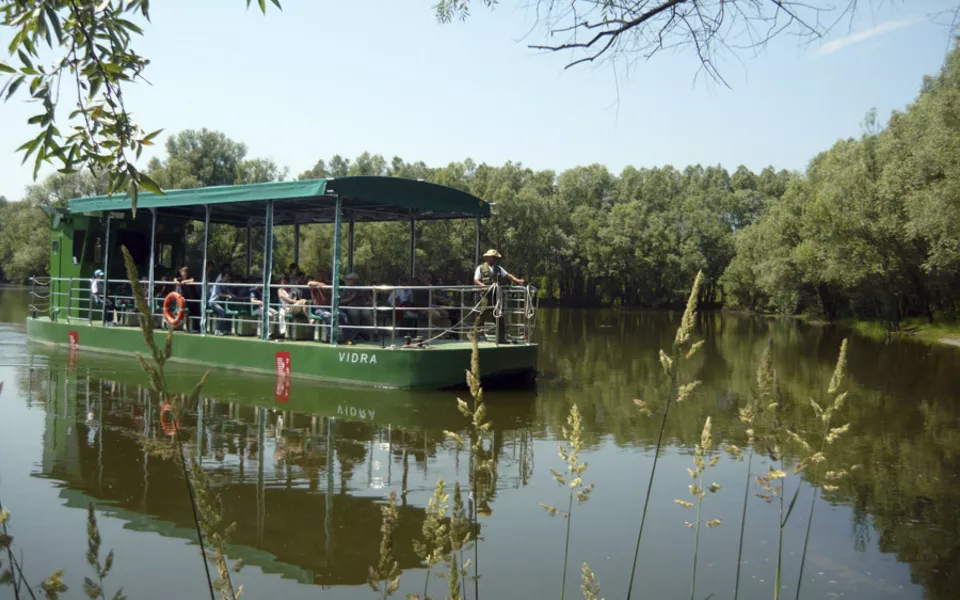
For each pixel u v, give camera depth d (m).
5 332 20.84
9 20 2.72
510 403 10.94
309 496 6.10
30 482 6.39
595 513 5.85
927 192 25.77
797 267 44.25
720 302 73.38
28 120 2.79
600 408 10.69
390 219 16.66
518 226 60.62
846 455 8.23
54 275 17.91
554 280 70.75
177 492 6.18
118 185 2.98
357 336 13.18
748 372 15.77
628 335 28.44
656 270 68.25
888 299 35.38
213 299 14.12
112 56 2.90
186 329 14.70
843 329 37.94
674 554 5.03
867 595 4.46
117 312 15.55
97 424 8.74
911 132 29.47
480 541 5.18
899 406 11.76
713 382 13.91
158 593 4.21
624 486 6.63
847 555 5.12
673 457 7.80
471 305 15.59
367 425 9.02
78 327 16.25
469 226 49.97
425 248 45.25
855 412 11.14
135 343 14.91
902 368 17.78
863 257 34.28
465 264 46.47
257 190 12.61
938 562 5.00
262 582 4.41
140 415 9.32
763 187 89.81
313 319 12.83
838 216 34.38
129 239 16.98
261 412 9.71
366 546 5.02
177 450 2.31
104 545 4.98
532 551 5.00
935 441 8.99
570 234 70.31
